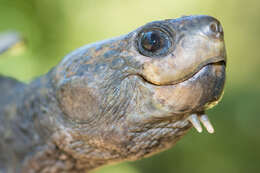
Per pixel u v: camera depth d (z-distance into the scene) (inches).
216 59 22.0
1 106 24.4
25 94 23.9
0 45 26.6
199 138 63.8
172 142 22.7
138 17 75.4
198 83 22.0
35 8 64.6
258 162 64.1
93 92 22.5
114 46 22.5
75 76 22.7
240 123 68.0
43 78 23.5
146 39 22.1
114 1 73.9
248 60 86.1
